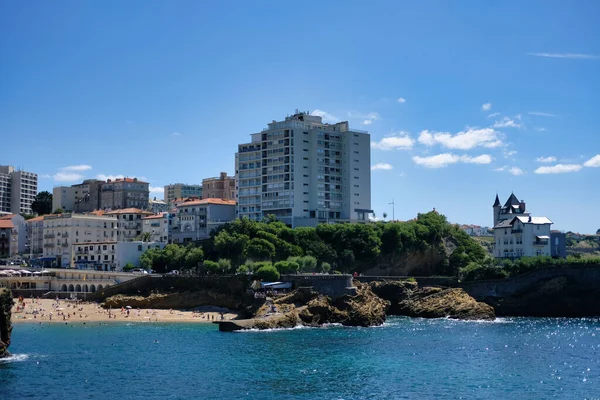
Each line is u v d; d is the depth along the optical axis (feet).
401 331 536.42
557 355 422.82
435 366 382.01
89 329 533.14
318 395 311.06
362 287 649.20
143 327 545.44
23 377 347.36
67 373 357.61
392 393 316.60
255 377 347.77
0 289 403.95
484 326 580.30
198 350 429.79
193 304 649.61
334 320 585.63
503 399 308.60
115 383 334.03
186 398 305.73
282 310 593.42
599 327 575.79
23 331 521.65
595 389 328.70
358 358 404.16
